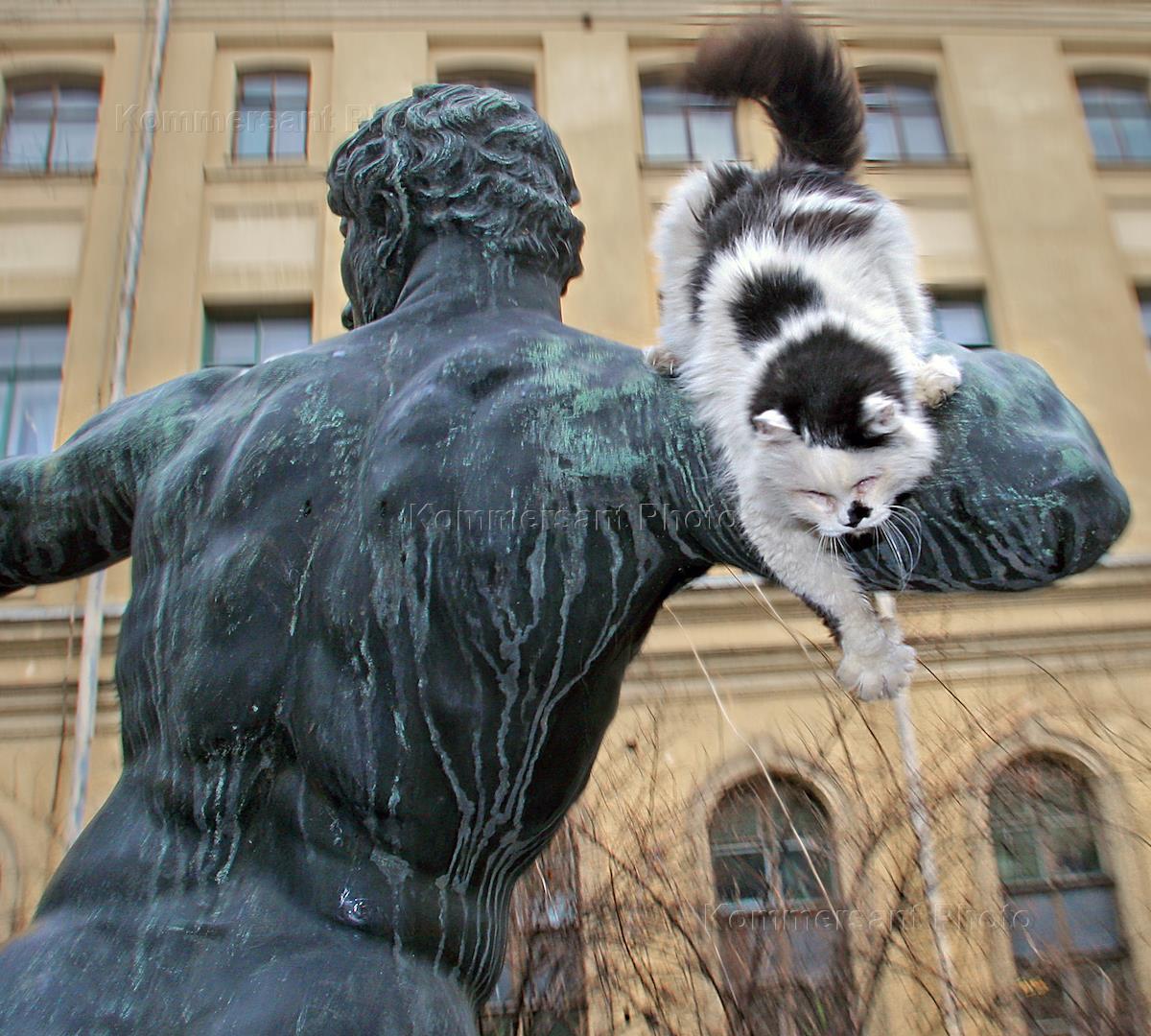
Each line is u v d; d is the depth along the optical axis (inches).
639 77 560.1
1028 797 338.0
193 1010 54.9
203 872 61.3
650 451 67.7
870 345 96.5
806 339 97.2
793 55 138.4
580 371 70.7
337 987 55.8
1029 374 68.4
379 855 61.7
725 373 93.7
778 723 360.5
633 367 72.4
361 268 90.2
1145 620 414.0
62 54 545.6
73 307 488.1
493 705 63.5
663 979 249.1
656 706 344.8
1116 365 498.3
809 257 113.9
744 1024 235.5
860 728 338.3
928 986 275.0
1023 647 400.5
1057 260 518.6
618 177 523.2
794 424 86.0
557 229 87.1
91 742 389.7
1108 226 528.4
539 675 64.1
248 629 64.9
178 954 57.5
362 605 63.5
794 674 394.3
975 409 65.3
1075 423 66.3
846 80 141.0
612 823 289.0
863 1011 248.7
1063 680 394.9
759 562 83.1
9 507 79.4
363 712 62.2
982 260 522.3
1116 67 576.1
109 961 57.2
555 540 64.5
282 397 72.5
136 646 68.9
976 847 299.6
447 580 63.4
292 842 62.0
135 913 59.8
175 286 494.9
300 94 555.5
